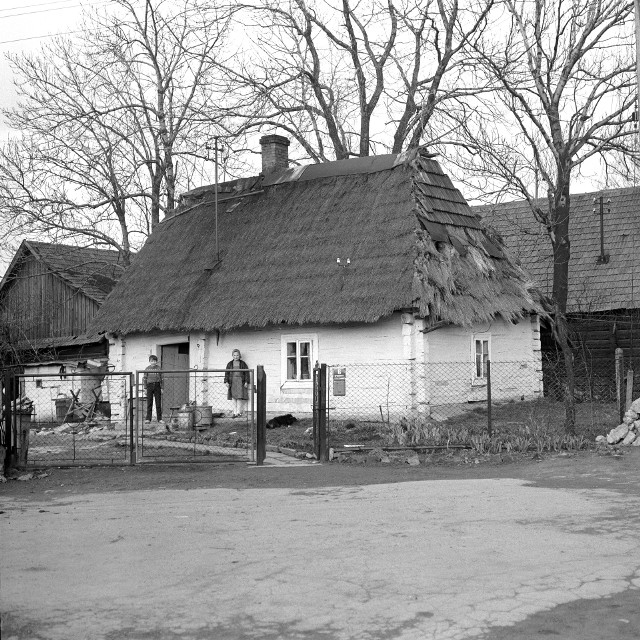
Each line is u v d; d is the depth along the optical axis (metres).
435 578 7.70
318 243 24.64
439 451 16.83
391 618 6.67
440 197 25.27
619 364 18.19
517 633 6.31
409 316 22.12
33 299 39.47
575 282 29.94
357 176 25.97
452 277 23.09
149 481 14.87
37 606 7.27
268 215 26.73
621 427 16.88
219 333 25.28
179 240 28.45
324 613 6.83
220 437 20.61
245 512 11.39
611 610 6.77
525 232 28.42
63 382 30.14
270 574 8.01
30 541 9.90
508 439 17.06
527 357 25.94
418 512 10.85
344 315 22.33
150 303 26.73
